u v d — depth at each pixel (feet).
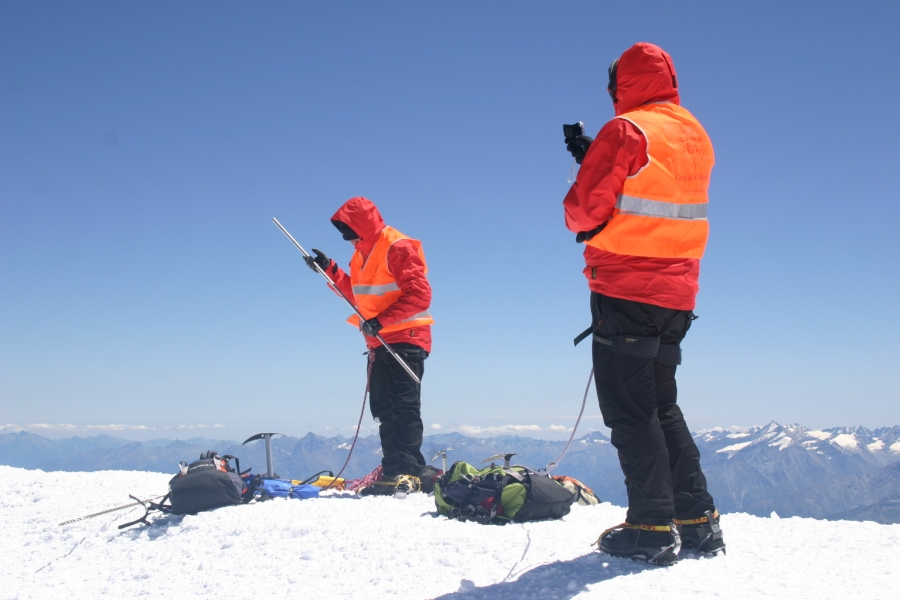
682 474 10.39
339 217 18.86
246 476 18.02
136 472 23.07
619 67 10.39
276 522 14.37
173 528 15.47
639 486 9.84
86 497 19.67
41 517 18.21
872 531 11.40
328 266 19.98
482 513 13.79
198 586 11.55
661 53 10.19
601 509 15.21
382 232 18.95
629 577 9.14
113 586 12.32
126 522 16.90
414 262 18.25
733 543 11.00
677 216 9.46
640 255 9.45
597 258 9.95
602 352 9.90
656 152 9.30
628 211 9.32
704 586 8.66
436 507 14.93
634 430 9.73
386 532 12.94
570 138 10.54
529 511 13.69
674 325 9.98
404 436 18.95
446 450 19.62
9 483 21.47
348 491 20.27
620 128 9.18
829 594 8.31
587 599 8.41
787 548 10.61
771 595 8.31
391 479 18.72
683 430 10.48
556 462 14.25
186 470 17.06
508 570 10.25
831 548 10.53
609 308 9.73
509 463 14.90
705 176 9.94
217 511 16.01
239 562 12.52
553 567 9.93
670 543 9.71
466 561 10.94
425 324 19.08
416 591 9.69
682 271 9.71
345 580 10.77
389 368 18.99
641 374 9.66
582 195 9.34
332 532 13.37
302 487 18.70
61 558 15.01
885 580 8.87
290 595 10.30
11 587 13.06
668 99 10.17
